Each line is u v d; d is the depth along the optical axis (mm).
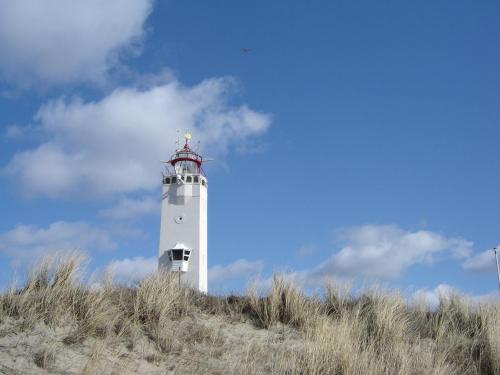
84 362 7590
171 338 8773
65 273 9273
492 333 9852
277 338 9711
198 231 52875
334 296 11586
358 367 8133
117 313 9039
